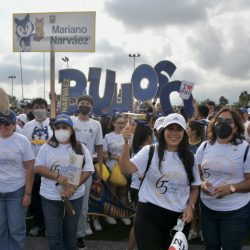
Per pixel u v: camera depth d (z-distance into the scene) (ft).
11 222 13.92
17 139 13.93
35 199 18.24
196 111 27.14
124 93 33.32
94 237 18.62
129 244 15.06
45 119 18.22
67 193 13.03
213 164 11.94
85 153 14.02
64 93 31.48
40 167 13.43
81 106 17.76
